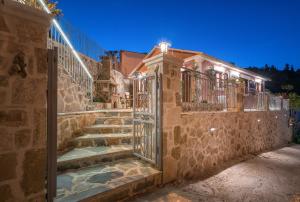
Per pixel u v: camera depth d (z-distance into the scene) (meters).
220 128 6.00
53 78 2.48
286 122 12.62
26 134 2.19
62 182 3.31
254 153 8.04
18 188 2.13
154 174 3.80
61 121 4.41
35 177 2.26
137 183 3.49
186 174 4.61
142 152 4.61
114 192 3.13
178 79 4.46
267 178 4.92
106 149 4.64
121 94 11.55
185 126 4.62
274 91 37.09
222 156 6.09
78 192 2.95
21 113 2.15
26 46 2.20
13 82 2.10
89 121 5.84
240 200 3.59
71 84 6.09
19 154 2.13
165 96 4.09
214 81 6.09
